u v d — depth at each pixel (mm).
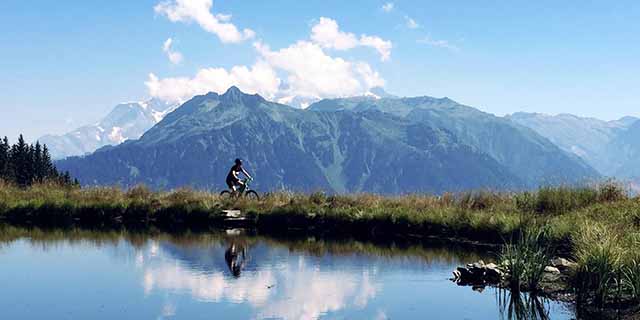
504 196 26656
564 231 18594
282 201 29547
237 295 14172
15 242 21938
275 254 19781
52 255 19297
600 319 12023
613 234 15562
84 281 15531
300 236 24172
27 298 13812
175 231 25422
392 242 22469
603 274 13148
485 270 15930
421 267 17578
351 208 26625
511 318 12367
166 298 13891
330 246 21562
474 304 13469
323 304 13461
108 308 13008
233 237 23750
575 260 15695
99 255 19281
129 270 16891
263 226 26969
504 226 21422
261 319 12297
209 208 28125
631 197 23078
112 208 28797
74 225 27141
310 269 17281
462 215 23734
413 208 26266
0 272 16531
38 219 28672
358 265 17906
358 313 12797
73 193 31406
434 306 13297
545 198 24188
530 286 14719
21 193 31812
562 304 13242
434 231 23906
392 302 13648
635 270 13086
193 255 19469
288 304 13445
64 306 13172
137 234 24375
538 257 15289
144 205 29031
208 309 12984
